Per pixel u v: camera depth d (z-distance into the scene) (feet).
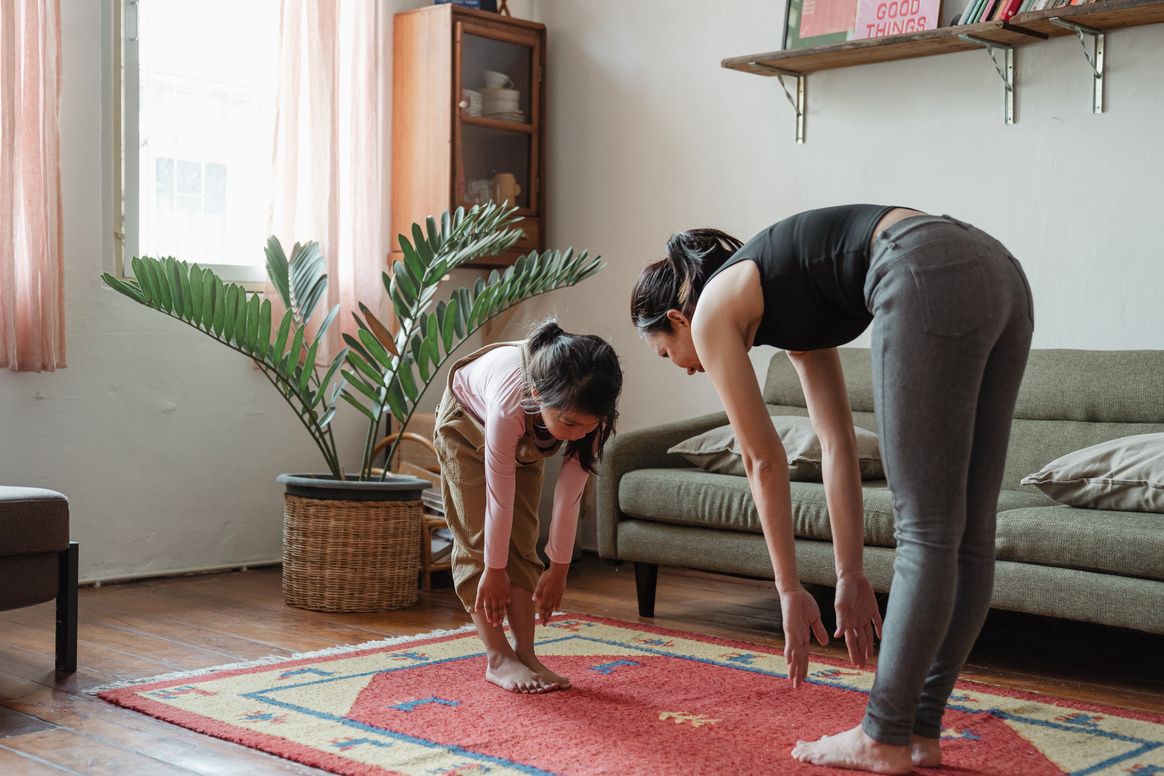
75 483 11.59
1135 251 10.36
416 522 10.93
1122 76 10.37
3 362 10.87
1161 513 8.17
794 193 12.63
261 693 7.32
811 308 5.40
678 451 10.67
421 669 8.01
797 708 7.03
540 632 9.41
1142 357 9.75
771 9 12.67
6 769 5.87
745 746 6.16
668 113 13.67
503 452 6.64
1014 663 8.86
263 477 13.17
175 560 12.43
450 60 13.57
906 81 11.78
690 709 6.97
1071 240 10.75
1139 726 6.79
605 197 14.29
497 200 14.12
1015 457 10.17
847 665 8.36
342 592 10.43
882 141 11.96
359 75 13.53
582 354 6.18
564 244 14.73
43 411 11.34
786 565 5.27
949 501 5.08
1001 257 5.16
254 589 11.69
